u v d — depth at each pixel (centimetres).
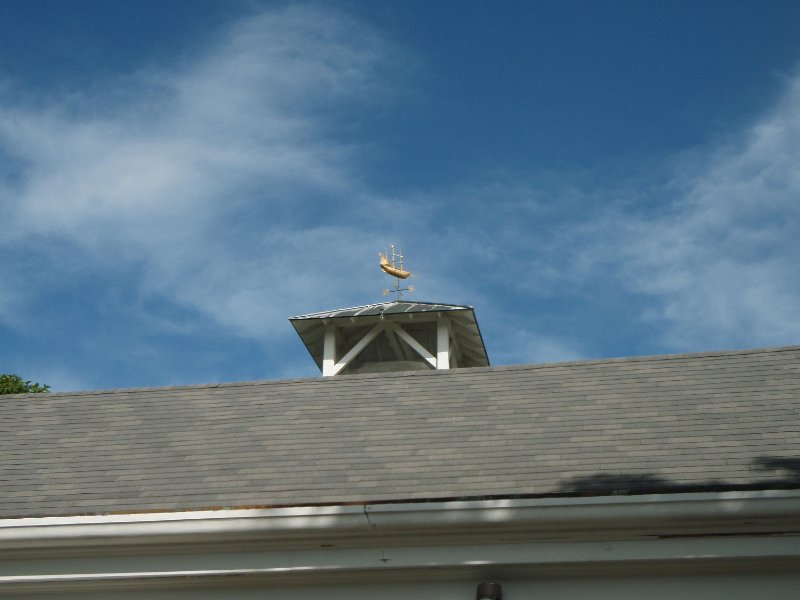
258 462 1184
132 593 1052
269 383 1409
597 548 971
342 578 1017
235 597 1034
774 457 1045
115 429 1323
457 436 1190
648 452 1091
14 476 1213
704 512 939
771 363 1278
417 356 2061
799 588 950
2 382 3334
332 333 2011
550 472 1071
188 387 1432
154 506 1104
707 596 959
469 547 995
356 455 1170
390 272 2144
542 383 1310
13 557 1059
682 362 1314
